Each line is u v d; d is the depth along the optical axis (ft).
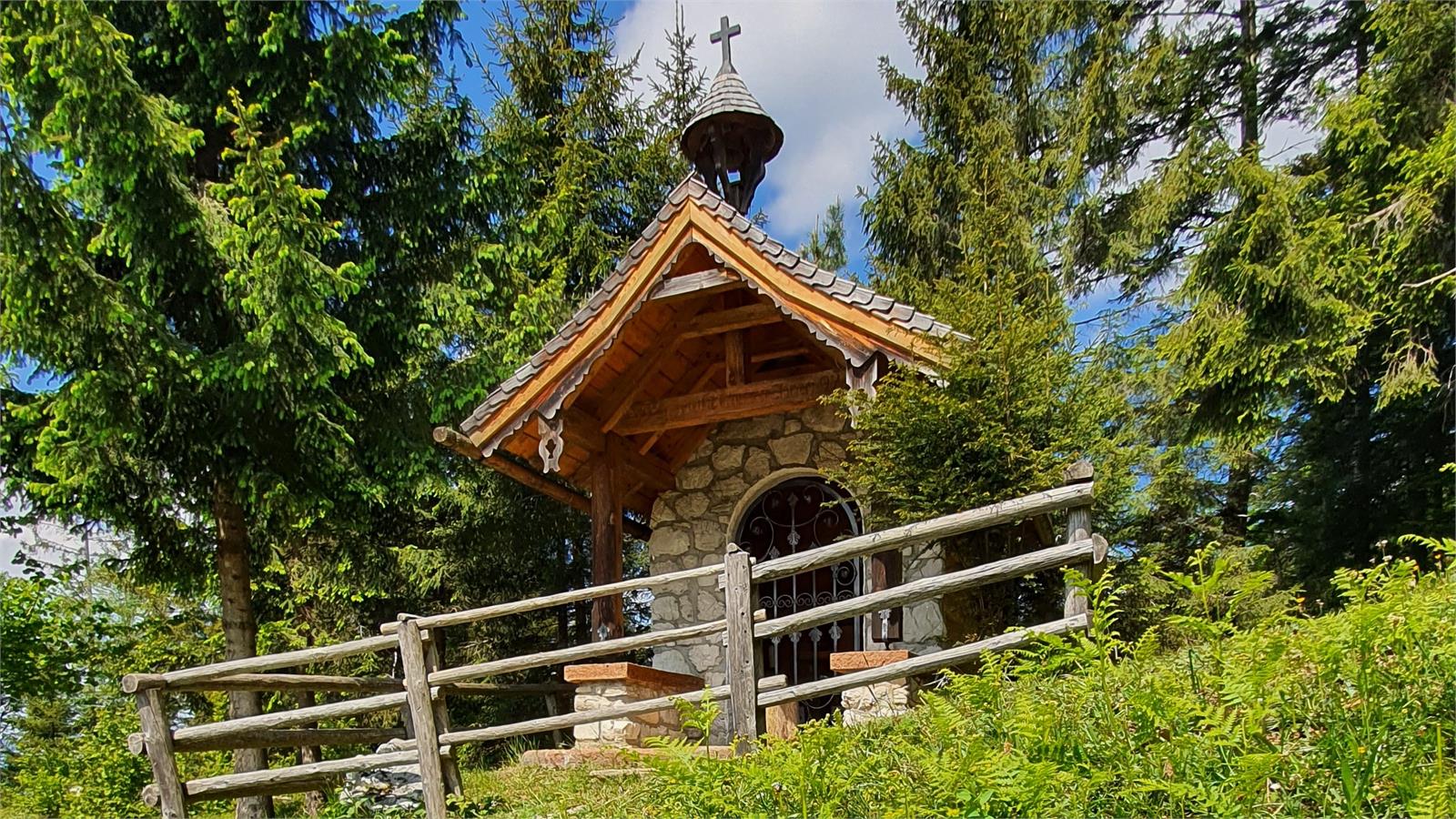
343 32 34.09
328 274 30.81
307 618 48.98
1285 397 38.55
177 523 35.83
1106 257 48.49
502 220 41.34
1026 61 51.34
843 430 31.04
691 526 32.40
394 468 36.86
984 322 25.98
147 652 45.96
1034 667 12.93
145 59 33.53
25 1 27.25
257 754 33.19
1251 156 36.09
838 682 18.25
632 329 28.04
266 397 30.99
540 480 30.96
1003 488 23.99
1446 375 35.78
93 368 29.27
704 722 13.69
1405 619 10.26
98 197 29.45
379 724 50.21
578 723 20.24
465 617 20.81
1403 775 9.20
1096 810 10.24
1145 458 40.45
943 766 11.02
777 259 25.77
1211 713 10.36
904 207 52.26
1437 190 30.99
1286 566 45.62
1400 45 33.73
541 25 53.42
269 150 29.66
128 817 37.27
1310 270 33.14
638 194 52.85
